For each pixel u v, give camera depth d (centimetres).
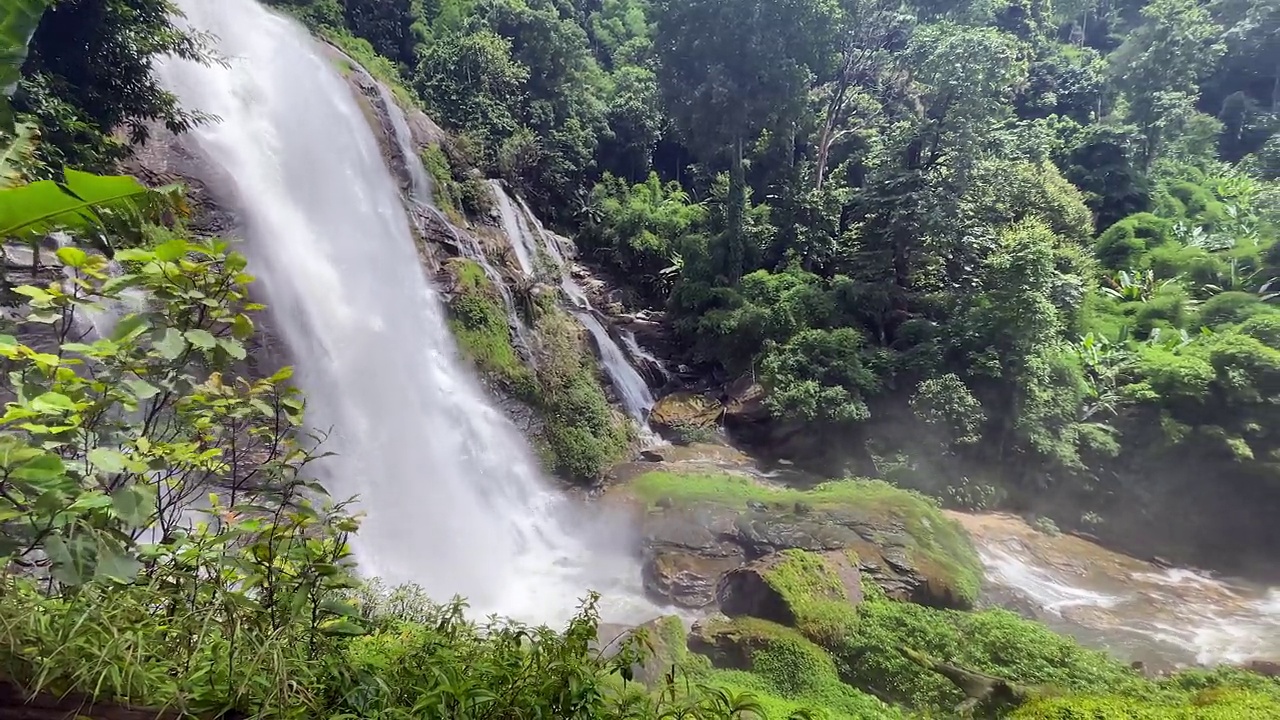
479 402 1518
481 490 1356
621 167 3145
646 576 1197
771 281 2259
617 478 1592
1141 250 2564
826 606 948
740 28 2388
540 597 1144
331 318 1292
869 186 2245
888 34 2703
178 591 235
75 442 257
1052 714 629
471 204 2052
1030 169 2409
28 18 282
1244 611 1262
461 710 240
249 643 223
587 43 3459
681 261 2486
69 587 218
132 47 971
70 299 274
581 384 1761
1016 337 1788
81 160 895
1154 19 3366
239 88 1465
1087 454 1744
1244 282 2242
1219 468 1634
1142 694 752
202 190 1206
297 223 1389
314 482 305
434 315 1552
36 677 194
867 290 2083
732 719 296
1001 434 1739
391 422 1273
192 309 296
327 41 2097
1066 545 1522
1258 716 611
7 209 246
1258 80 4066
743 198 2453
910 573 1103
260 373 1102
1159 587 1373
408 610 721
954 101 2055
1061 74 3669
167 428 295
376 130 1794
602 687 303
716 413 2005
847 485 1496
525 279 1916
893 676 838
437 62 2544
